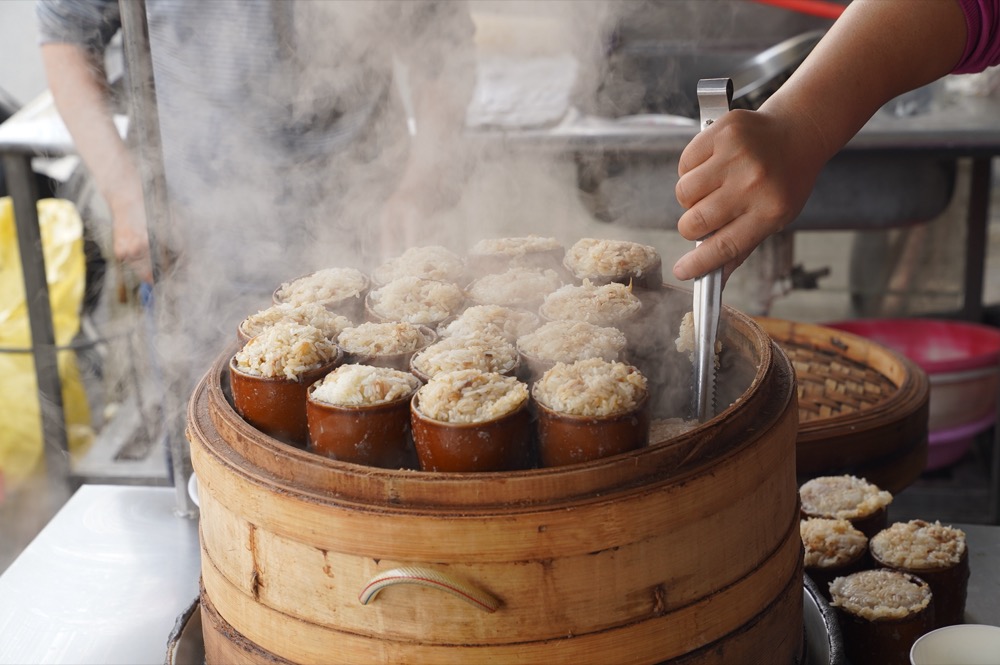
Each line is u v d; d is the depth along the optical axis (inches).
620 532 33.1
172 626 49.6
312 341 42.5
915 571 48.8
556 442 37.1
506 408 37.2
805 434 62.8
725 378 47.8
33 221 109.8
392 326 47.6
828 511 55.7
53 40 83.9
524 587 33.2
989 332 113.1
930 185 105.0
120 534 58.3
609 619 34.2
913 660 39.1
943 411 104.0
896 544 50.7
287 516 34.3
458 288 53.7
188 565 55.2
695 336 42.7
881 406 65.7
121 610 51.0
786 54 93.4
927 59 48.1
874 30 47.1
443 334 49.2
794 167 43.4
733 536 36.3
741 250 41.8
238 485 35.8
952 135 98.3
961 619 50.2
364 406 38.2
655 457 34.2
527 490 32.9
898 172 103.2
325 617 35.1
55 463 118.0
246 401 41.3
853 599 46.7
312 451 39.8
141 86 52.7
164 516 60.4
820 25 109.0
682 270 41.9
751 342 45.7
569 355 45.0
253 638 37.6
